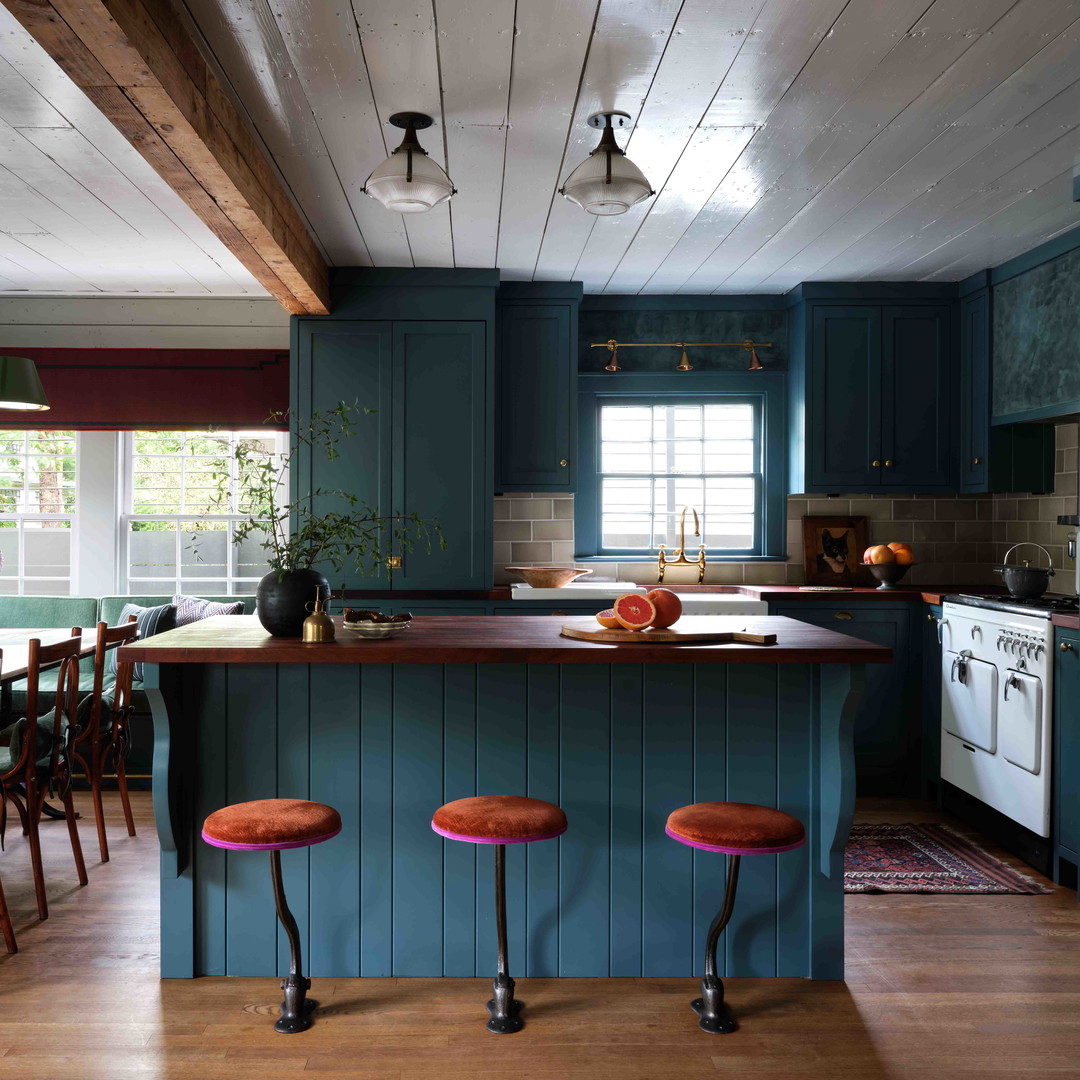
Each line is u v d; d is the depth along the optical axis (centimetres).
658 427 542
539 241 418
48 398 534
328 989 259
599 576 533
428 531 463
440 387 463
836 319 490
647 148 314
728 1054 226
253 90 270
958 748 413
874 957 280
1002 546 520
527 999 253
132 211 386
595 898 267
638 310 524
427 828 267
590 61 254
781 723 268
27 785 305
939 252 436
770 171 334
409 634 272
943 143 311
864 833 401
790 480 519
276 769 267
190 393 537
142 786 477
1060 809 338
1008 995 256
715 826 229
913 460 491
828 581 523
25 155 325
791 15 231
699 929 267
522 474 488
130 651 242
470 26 236
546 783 266
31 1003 250
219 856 265
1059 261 409
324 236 409
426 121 291
